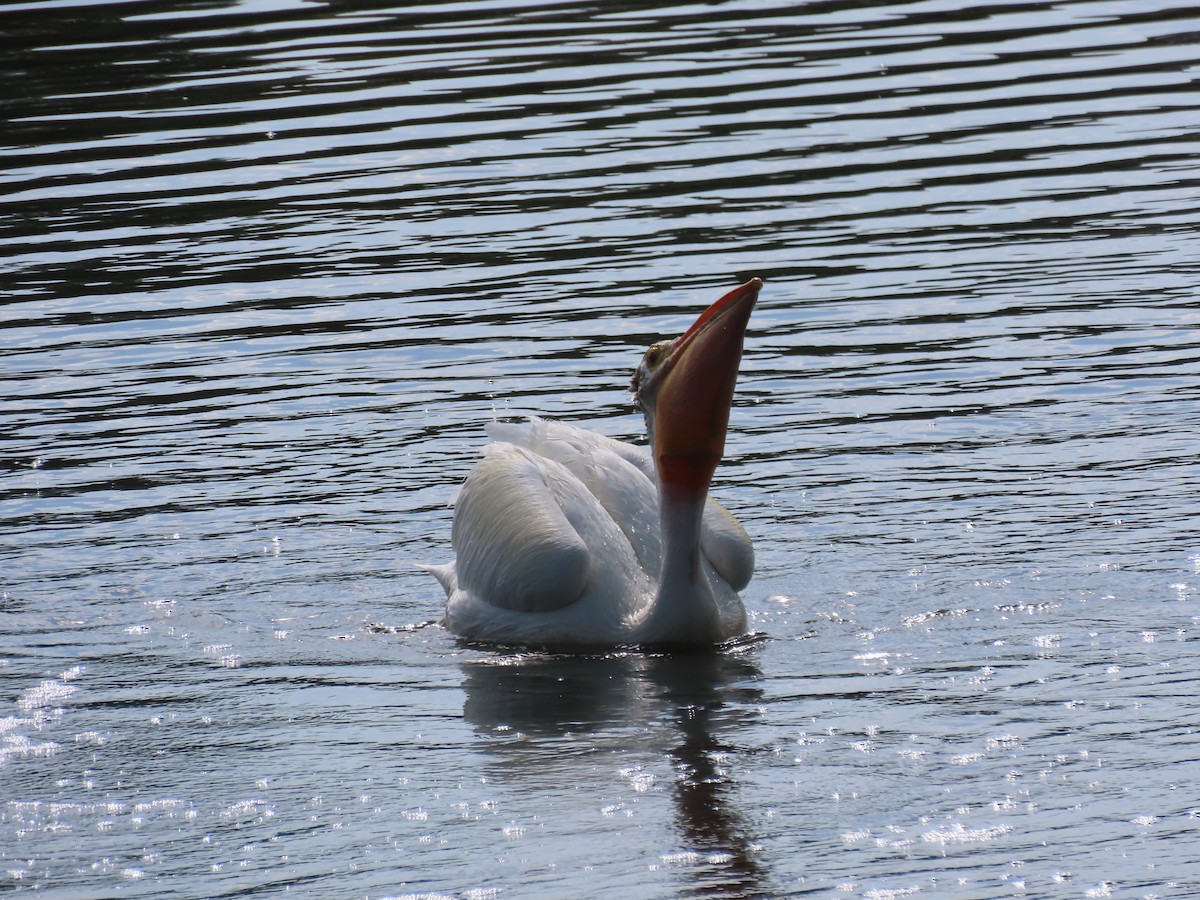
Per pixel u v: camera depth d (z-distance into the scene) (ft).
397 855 36.24
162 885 35.17
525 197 98.53
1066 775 39.40
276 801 39.24
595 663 48.78
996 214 94.22
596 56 127.54
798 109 113.91
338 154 106.63
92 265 89.66
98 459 65.21
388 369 74.64
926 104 114.52
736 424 68.03
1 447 66.49
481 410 69.56
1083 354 73.87
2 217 97.60
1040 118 111.55
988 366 73.00
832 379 72.54
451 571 54.49
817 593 53.16
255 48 131.64
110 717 44.75
